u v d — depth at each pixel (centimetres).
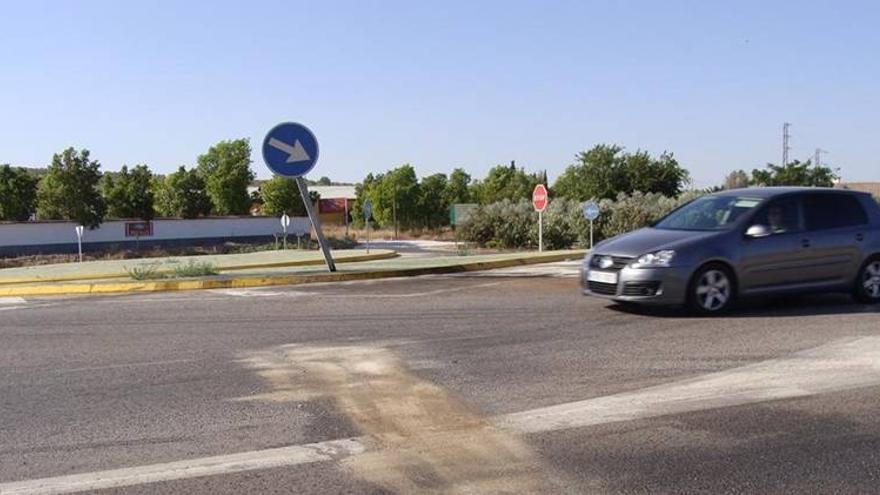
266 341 880
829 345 791
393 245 4744
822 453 509
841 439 532
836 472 480
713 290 967
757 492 454
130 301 1238
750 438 536
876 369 697
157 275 1516
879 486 461
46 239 4506
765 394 632
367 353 803
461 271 1602
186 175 5566
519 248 3216
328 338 888
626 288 966
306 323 988
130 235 4862
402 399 637
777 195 1031
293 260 2173
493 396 641
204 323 1009
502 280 1402
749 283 980
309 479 479
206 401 645
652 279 950
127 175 5056
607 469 488
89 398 663
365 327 950
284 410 615
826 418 573
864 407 595
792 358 742
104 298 1289
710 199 1087
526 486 464
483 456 511
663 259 954
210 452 528
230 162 5941
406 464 499
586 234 3034
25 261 3781
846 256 1028
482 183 7375
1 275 1773
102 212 4659
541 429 560
